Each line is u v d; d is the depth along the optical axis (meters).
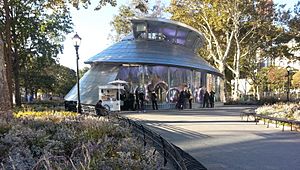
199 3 45.72
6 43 27.00
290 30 50.69
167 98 36.97
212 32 48.66
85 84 36.44
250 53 55.53
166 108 36.00
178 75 38.22
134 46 38.31
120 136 9.18
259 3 45.81
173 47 40.28
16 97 34.75
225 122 20.12
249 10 45.88
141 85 35.88
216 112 29.05
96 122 10.26
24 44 37.09
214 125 18.50
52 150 6.79
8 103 17.62
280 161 9.55
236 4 45.00
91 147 5.83
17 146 6.78
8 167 5.29
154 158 6.19
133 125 12.74
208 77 44.06
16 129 8.02
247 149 11.39
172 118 22.53
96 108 20.12
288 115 19.31
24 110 18.72
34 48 38.16
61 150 6.98
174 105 36.97
